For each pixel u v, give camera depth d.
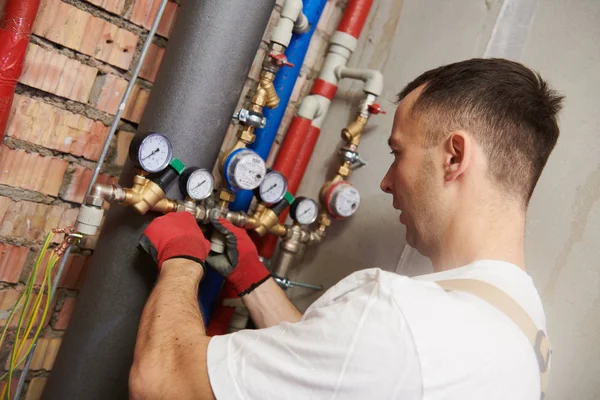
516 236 0.81
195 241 1.10
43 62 1.15
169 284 0.96
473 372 0.64
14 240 1.22
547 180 1.26
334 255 1.58
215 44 1.18
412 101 0.92
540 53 1.31
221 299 1.49
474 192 0.82
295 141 1.56
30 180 1.20
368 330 0.67
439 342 0.64
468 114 0.84
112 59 1.25
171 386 0.77
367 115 1.49
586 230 1.20
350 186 1.48
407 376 0.63
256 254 1.28
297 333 0.72
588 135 1.22
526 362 0.68
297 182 1.61
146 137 1.11
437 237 0.87
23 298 1.27
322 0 1.49
